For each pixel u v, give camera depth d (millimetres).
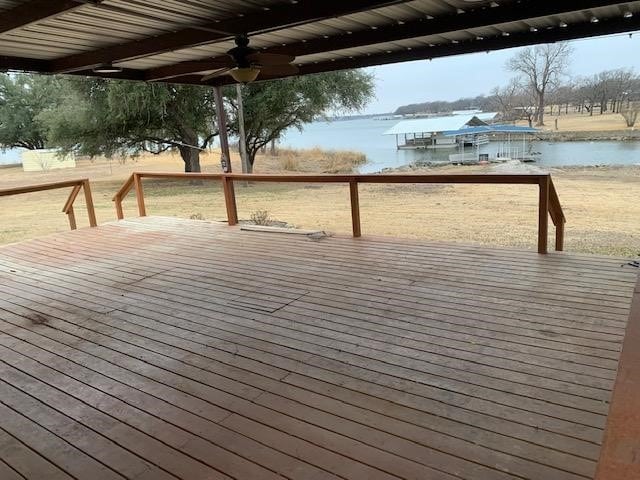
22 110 24781
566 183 10633
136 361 3006
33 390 2725
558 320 3170
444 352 2852
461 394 2406
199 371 2826
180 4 3979
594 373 2516
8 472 2047
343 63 6660
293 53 5766
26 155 22516
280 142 20500
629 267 4094
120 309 3918
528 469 1855
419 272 4324
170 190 16406
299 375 2703
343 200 12547
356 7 3764
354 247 5328
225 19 4414
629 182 10422
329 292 3984
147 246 5977
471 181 4672
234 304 3863
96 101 14672
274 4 4090
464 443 2033
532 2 4223
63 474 2016
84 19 4246
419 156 20500
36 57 5742
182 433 2238
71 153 17422
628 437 1112
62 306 4066
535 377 2516
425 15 4688
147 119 14711
